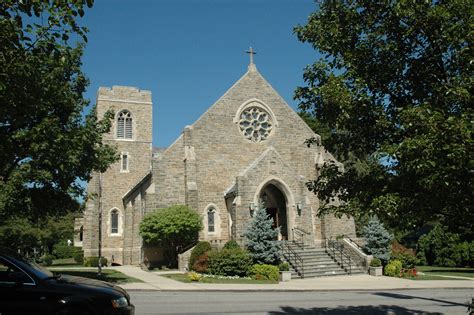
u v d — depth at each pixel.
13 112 9.21
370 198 8.62
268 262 26.61
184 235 30.00
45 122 11.70
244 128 34.75
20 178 18.69
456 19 7.30
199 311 13.68
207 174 32.78
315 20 9.53
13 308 7.88
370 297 18.28
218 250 28.27
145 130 46.12
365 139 9.28
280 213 33.31
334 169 9.82
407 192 7.87
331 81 8.55
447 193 7.23
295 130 36.22
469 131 6.31
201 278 23.23
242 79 35.72
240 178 30.19
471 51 7.06
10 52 7.97
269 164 31.22
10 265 8.21
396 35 8.39
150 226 29.14
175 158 32.34
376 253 29.45
